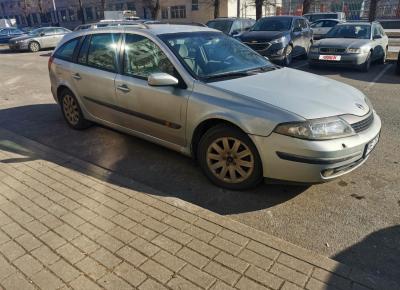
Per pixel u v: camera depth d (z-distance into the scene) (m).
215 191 3.51
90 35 4.89
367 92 7.66
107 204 3.09
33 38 20.00
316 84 3.67
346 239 2.76
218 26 14.18
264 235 2.62
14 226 2.80
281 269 2.29
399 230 2.85
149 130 4.10
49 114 6.46
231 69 3.92
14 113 6.61
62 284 2.22
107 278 2.25
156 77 3.47
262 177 3.29
